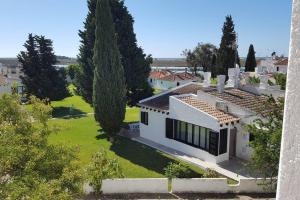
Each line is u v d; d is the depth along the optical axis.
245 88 26.73
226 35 55.94
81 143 28.05
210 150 21.89
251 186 17.27
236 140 22.52
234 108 22.50
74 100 56.28
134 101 37.59
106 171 17.22
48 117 12.48
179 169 18.66
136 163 22.59
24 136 10.95
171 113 25.06
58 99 46.59
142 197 16.91
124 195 17.09
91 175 16.72
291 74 1.55
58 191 9.62
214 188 17.31
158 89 70.06
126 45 35.75
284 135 1.59
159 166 21.97
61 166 11.06
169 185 18.06
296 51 1.53
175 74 69.88
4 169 9.38
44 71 45.22
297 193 1.53
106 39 26.81
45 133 11.76
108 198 16.72
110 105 27.27
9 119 11.55
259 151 14.07
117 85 27.42
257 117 20.78
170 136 25.45
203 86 29.27
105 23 26.70
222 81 25.20
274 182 14.90
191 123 23.31
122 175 18.30
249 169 19.27
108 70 27.09
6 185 8.96
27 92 44.84
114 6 35.22
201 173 20.02
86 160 23.19
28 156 10.25
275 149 13.84
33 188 9.19
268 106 16.06
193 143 23.62
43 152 10.54
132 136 29.00
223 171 20.30
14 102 11.81
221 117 21.95
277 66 62.88
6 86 49.00
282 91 24.48
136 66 36.53
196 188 17.38
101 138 29.73
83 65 36.72
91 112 44.47
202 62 87.38
